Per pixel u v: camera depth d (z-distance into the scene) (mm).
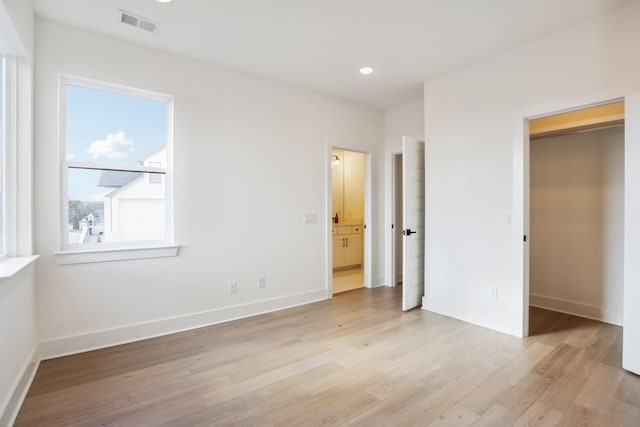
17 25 1970
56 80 2510
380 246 4898
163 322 2986
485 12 2400
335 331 3074
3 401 1710
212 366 2389
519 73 2906
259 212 3578
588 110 3285
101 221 2762
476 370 2320
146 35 2711
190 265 3133
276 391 2064
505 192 3010
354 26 2590
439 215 3568
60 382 2152
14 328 1903
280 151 3742
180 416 1815
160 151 3033
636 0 2270
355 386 2123
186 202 3105
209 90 3229
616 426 1724
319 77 3588
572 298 3578
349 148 4426
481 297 3207
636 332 2229
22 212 2307
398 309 3744
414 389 2084
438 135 3557
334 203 6957
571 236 3584
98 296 2691
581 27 2545
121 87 2797
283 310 3711
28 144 2324
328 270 4195
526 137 2932
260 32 2672
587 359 2475
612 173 3318
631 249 2236
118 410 1865
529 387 2102
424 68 3361
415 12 2400
